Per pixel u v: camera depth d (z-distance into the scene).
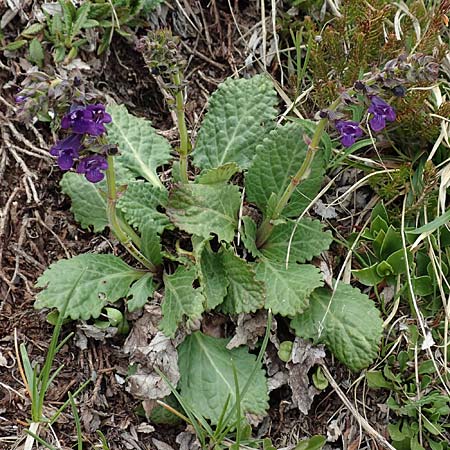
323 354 0.47
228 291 0.47
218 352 0.46
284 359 0.47
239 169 0.48
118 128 0.50
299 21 0.57
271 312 0.47
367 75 0.41
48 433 0.44
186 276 0.46
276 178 0.49
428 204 0.51
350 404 0.47
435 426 0.46
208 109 0.51
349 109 0.52
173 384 0.45
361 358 0.46
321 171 0.48
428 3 0.57
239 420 0.41
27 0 0.52
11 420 0.44
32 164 0.50
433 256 0.49
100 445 0.45
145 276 0.47
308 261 0.49
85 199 0.48
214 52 0.56
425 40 0.51
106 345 0.47
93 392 0.46
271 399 0.47
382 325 0.46
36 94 0.36
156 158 0.50
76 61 0.52
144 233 0.47
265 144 0.49
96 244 0.49
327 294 0.48
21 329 0.46
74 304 0.45
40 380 0.45
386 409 0.47
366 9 0.52
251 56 0.56
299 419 0.47
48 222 0.49
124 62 0.54
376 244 0.50
